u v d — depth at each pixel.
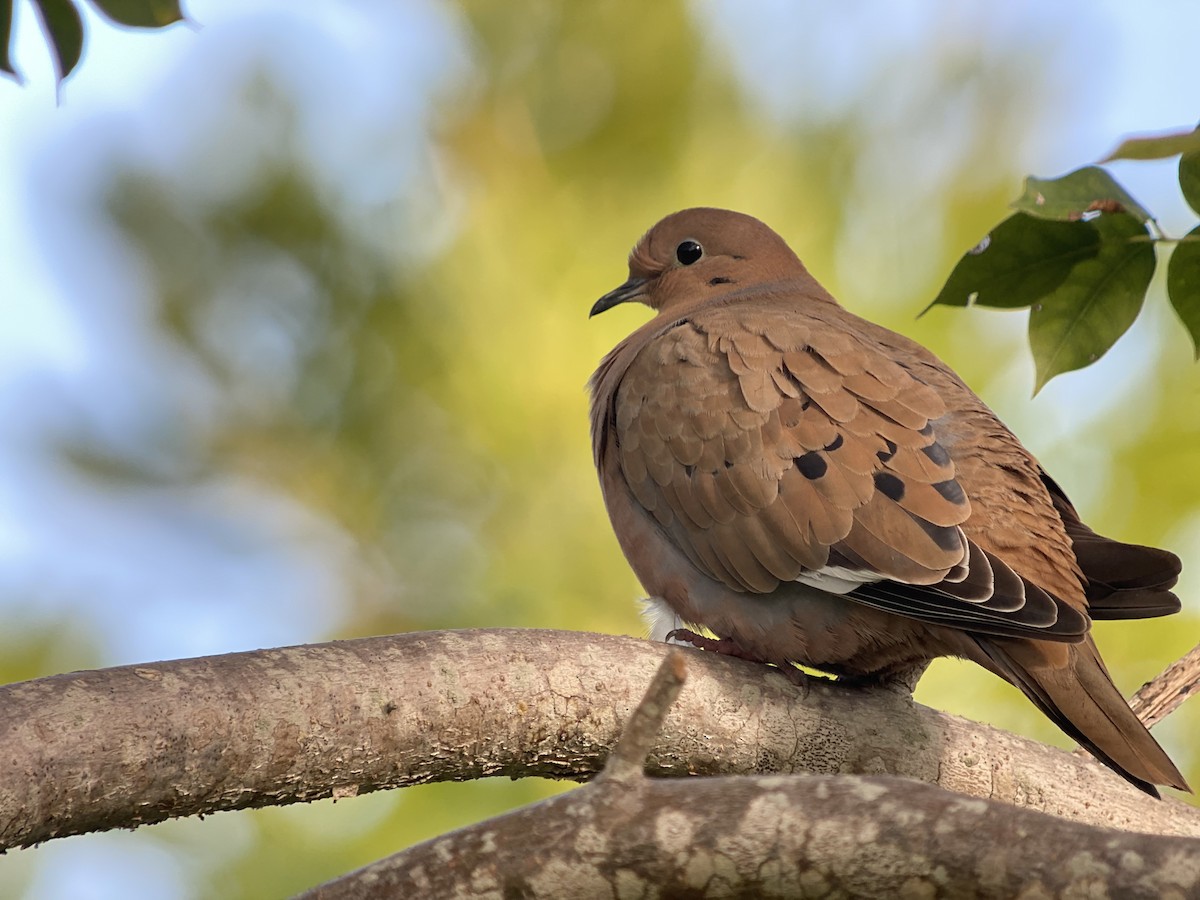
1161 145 5.36
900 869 4.93
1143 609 8.48
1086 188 6.89
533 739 6.84
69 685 5.94
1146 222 7.68
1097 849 4.68
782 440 8.65
